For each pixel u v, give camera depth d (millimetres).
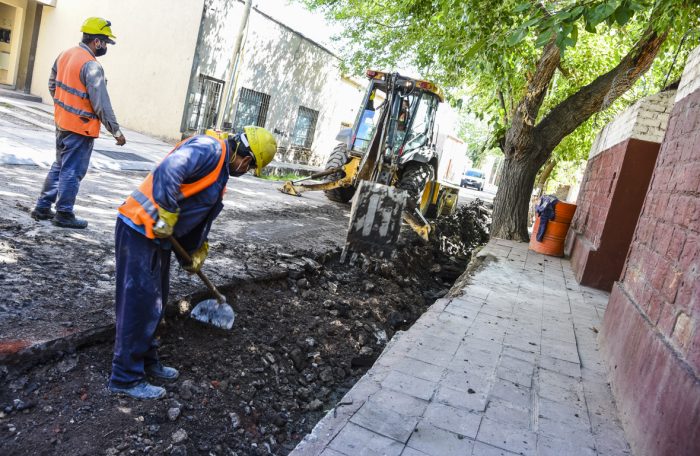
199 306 3834
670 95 7105
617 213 7371
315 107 21484
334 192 11977
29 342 2912
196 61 14703
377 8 14906
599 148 10508
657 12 6125
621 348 3895
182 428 2953
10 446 2453
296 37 18734
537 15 4273
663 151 4453
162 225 2783
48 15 17172
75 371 3012
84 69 4773
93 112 4941
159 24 15078
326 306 5289
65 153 4973
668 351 2879
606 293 7379
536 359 4223
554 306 6094
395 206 6992
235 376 3684
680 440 2408
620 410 3414
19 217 5086
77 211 5863
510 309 5617
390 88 9633
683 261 3129
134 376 2996
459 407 3201
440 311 5105
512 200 11375
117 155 10508
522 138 10883
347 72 18047
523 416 3217
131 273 2865
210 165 2924
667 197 3885
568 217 9820
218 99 16078
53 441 2551
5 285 3537
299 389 3898
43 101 17469
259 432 3283
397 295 6465
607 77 10156
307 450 2553
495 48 8047
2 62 17594
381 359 3746
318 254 6574
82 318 3334
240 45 13344
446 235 12273
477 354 4113
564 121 10688
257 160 3143
